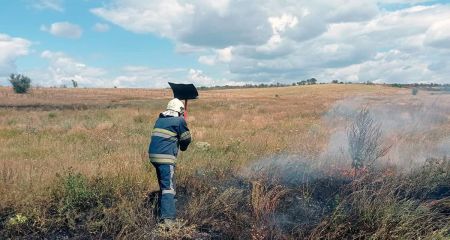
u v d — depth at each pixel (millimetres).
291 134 12172
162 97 63781
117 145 9945
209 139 11188
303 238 4469
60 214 4711
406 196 5270
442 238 4191
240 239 4492
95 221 4676
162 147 4871
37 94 65438
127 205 4926
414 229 4438
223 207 5152
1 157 8398
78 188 5121
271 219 4875
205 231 4707
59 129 14211
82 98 58125
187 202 5367
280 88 105188
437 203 5219
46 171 6312
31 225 4625
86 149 9336
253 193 5273
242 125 16234
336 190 5816
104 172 6102
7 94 61562
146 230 4516
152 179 6023
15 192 5145
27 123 16859
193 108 30188
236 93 90125
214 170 6512
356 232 4555
